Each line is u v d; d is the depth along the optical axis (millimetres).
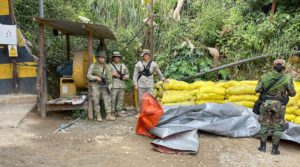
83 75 7844
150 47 9766
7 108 7633
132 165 4926
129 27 10742
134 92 8641
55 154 5242
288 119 6754
